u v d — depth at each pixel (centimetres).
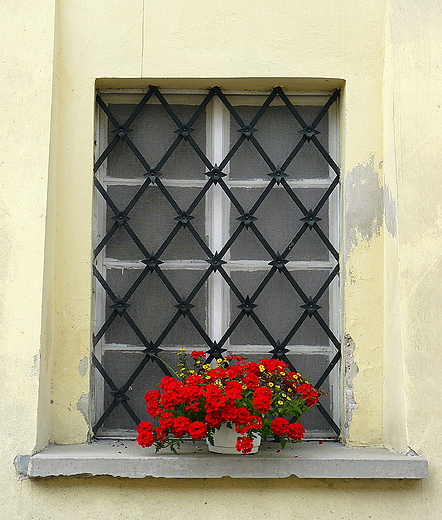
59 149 337
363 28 342
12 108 323
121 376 346
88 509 308
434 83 330
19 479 306
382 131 341
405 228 321
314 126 350
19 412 308
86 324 332
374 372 335
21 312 312
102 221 349
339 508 310
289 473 303
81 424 330
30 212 318
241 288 350
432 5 335
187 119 355
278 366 312
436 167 324
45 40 328
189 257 351
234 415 290
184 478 308
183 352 346
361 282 337
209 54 339
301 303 349
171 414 297
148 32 339
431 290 317
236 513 309
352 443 331
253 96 354
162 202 352
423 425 310
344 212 340
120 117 354
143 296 349
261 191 353
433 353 314
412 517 309
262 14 341
